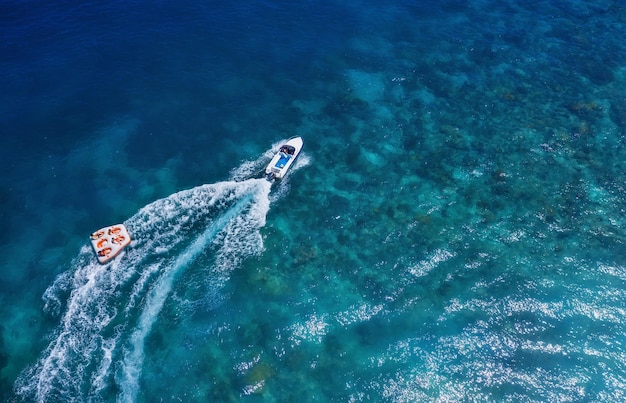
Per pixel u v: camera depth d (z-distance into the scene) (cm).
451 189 5647
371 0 8394
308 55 7350
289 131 6341
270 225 5328
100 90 6669
